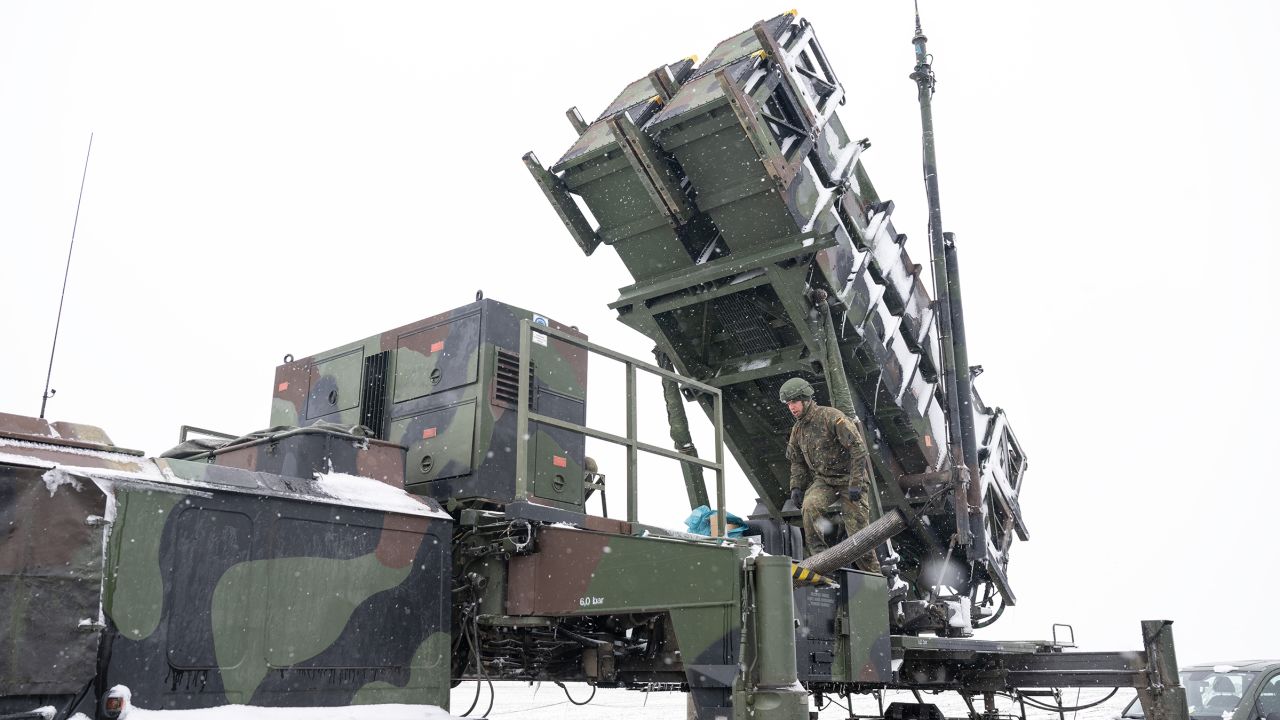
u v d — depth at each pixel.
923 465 9.07
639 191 8.00
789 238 7.72
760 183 7.52
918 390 9.16
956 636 8.20
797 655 5.44
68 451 3.98
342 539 4.75
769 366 8.43
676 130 7.51
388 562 4.94
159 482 4.12
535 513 5.12
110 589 3.88
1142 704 6.74
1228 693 8.66
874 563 7.04
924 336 9.27
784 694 4.43
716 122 7.38
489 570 5.56
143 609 3.97
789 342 8.47
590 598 5.15
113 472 4.00
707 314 8.56
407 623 4.95
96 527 3.84
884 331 8.64
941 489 8.45
